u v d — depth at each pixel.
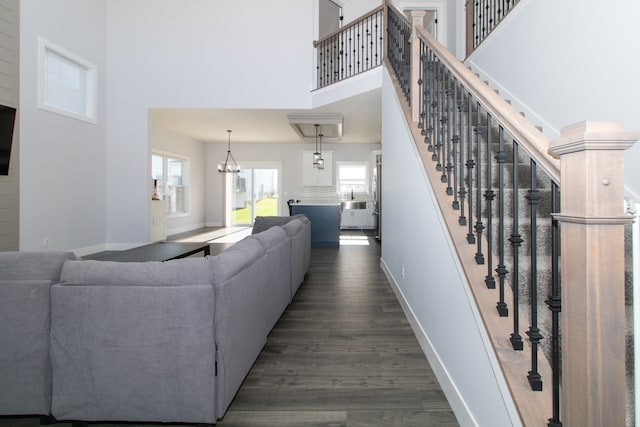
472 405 1.38
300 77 6.15
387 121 4.06
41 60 4.54
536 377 1.03
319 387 1.83
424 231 2.18
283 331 2.59
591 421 0.77
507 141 2.62
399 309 3.08
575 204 0.79
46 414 1.54
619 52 2.03
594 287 0.76
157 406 1.50
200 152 10.27
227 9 6.12
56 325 1.49
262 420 1.57
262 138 9.59
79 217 5.31
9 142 4.09
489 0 4.34
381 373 1.97
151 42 6.05
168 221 8.58
